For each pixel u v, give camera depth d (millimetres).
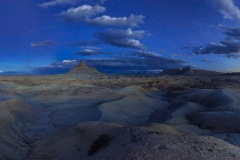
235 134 45562
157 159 19203
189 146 21656
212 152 20453
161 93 107750
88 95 92125
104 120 61219
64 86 124000
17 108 55625
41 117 61344
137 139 24734
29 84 128000
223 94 74000
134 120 64625
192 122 55750
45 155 32750
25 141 41875
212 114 54625
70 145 31641
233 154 20359
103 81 163000
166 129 36281
